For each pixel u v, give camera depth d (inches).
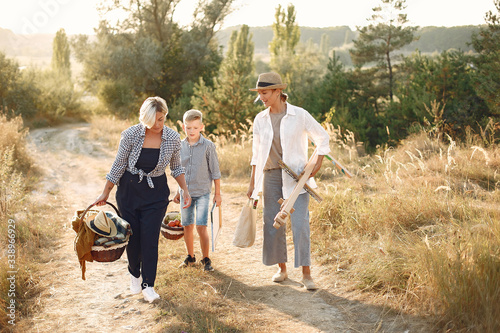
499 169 287.3
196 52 1359.5
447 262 126.0
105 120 885.2
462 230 147.0
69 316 136.2
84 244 129.6
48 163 471.8
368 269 149.9
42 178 383.9
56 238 218.8
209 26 1440.7
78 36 1347.2
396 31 1032.8
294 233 149.3
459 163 294.0
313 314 131.0
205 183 171.2
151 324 129.0
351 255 167.8
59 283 162.6
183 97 1259.8
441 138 417.4
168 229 173.0
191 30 1433.3
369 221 195.6
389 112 745.0
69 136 744.3
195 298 142.7
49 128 949.8
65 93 1156.5
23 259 173.5
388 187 234.2
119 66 1305.4
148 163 137.4
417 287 128.3
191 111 167.5
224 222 250.5
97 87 1263.5
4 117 514.9
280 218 140.1
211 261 184.4
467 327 108.5
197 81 1365.7
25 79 1002.1
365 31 1054.4
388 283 140.8
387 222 191.5
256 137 156.9
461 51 711.7
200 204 170.6
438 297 120.0
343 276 155.7
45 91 1085.1
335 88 847.1
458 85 654.5
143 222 139.6
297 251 148.5
